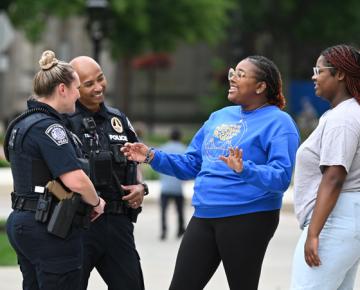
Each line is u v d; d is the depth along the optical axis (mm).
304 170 12078
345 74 11969
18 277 21250
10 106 95562
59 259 12289
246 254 13242
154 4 60500
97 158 13836
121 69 87938
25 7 55344
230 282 13469
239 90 13438
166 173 14234
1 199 39750
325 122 11805
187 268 13531
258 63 13461
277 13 85750
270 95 13570
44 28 57438
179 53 105375
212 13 61719
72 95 12594
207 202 13344
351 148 11523
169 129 95375
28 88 96062
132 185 14289
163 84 105750
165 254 26719
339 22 86625
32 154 12281
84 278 14008
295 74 104500
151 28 60812
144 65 84375
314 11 86188
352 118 11602
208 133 13758
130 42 61031
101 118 14289
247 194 13141
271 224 13352
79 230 12500
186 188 44406
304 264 11852
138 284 14352
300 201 12156
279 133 13133
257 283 13461
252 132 13297
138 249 27797
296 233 31047
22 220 12312
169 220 36375
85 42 90750
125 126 14641
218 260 13680
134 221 14414
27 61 95875
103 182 13844
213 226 13406
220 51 104250
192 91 105375
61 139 12242
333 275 11727
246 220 13195
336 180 11508
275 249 27234
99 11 39688
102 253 14133
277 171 12758
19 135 12359
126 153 14047
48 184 12227
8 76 95312
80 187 12227
